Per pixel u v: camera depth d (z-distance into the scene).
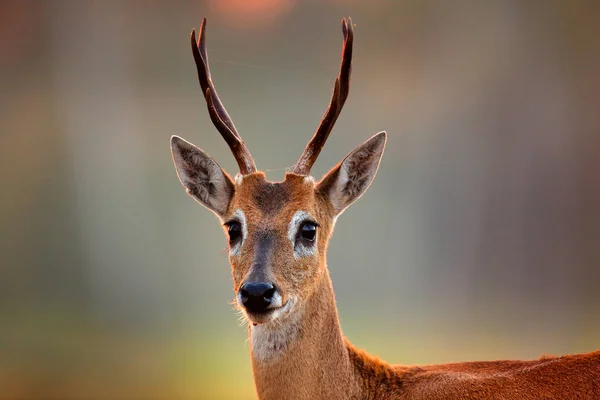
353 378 10.73
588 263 36.59
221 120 11.34
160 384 23.48
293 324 10.42
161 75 44.69
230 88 41.81
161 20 44.94
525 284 35.12
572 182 39.25
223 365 25.78
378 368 10.87
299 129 40.84
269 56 42.62
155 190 40.56
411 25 44.94
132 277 36.78
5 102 43.59
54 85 44.28
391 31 44.72
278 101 41.69
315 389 10.43
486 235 38.62
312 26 43.19
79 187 40.81
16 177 41.47
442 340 26.44
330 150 40.47
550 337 26.59
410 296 33.53
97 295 35.78
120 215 39.59
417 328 28.28
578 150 40.00
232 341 28.89
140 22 44.94
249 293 9.99
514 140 41.03
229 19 43.25
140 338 29.50
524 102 41.94
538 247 37.72
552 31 43.19
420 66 43.97
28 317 32.22
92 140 42.66
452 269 36.91
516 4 43.72
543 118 41.28
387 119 42.50
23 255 38.47
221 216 11.34
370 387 10.77
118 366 25.39
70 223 39.56
